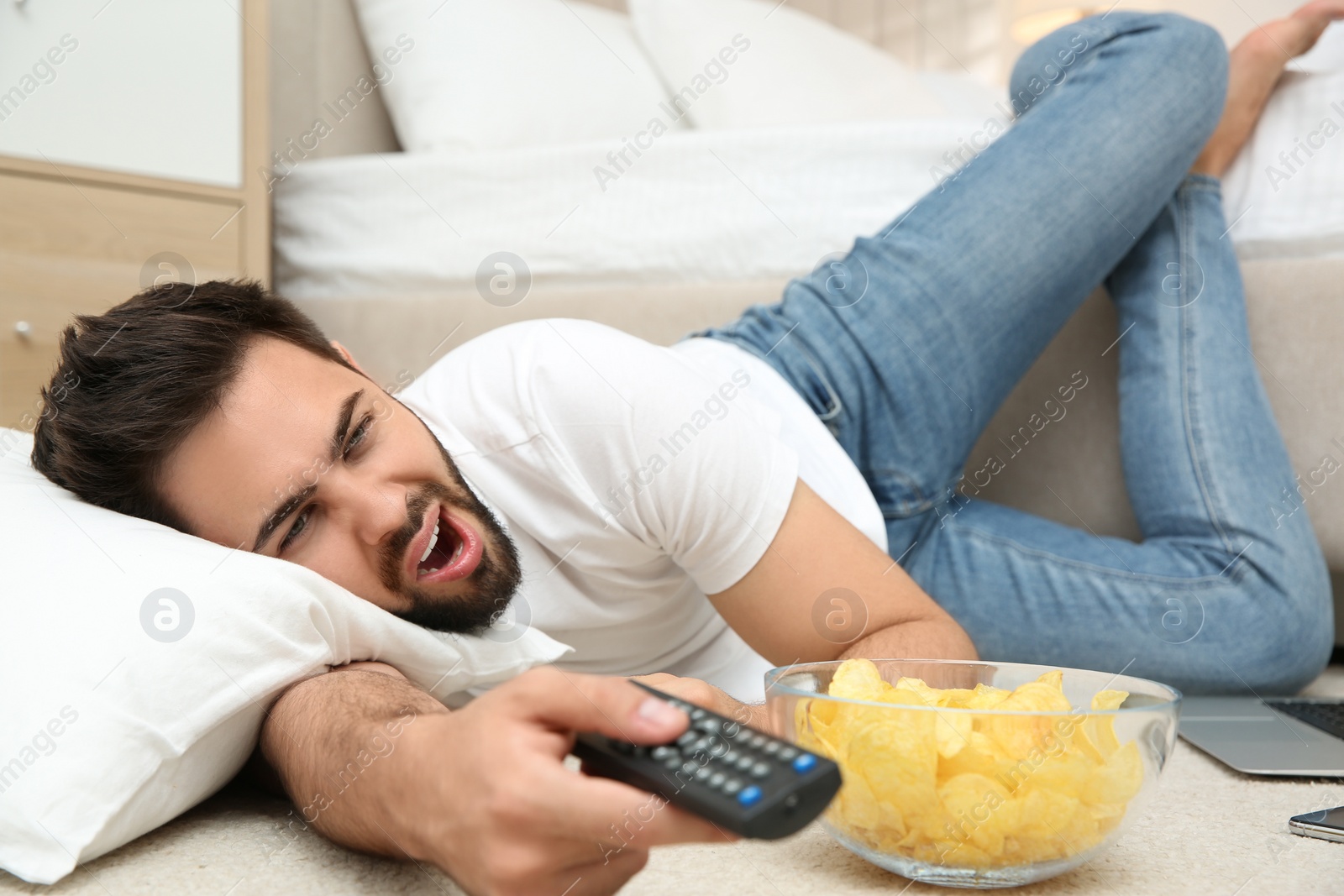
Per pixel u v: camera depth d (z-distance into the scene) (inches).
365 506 27.0
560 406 30.7
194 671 22.6
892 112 76.0
